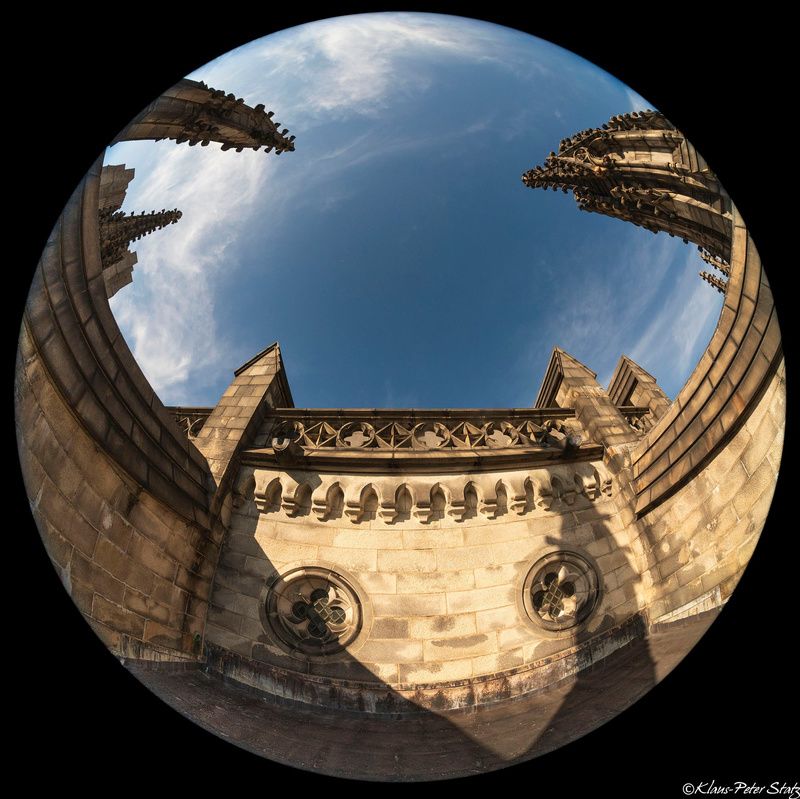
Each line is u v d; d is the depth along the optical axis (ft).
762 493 20.53
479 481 28.19
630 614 25.22
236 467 29.07
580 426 33.76
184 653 22.12
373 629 23.47
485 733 18.31
